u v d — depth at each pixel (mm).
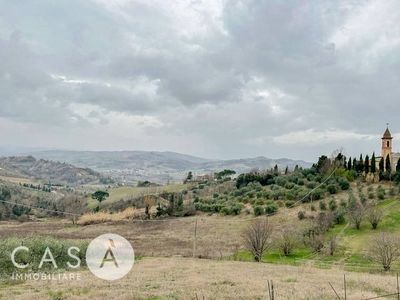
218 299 22562
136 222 100562
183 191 143250
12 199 138500
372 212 65188
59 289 27500
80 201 150750
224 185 141375
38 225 100625
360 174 102750
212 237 74438
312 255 55938
